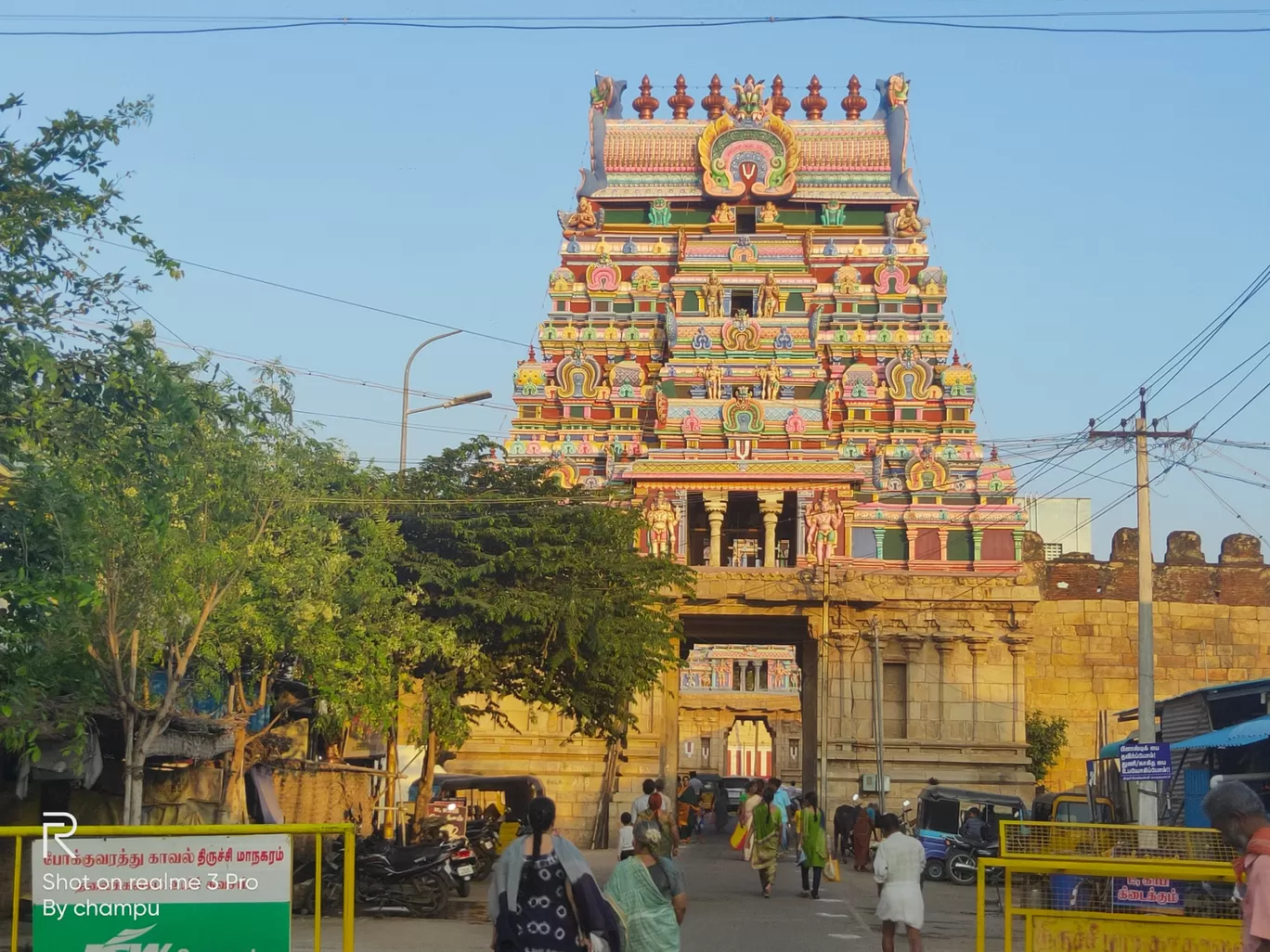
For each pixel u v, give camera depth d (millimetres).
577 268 72125
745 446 64125
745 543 66938
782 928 26828
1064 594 74062
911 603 62062
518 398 68500
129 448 20609
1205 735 30406
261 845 13484
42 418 19031
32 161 19250
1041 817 45031
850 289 70438
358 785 45875
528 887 12539
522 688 41281
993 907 32688
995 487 64875
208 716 29891
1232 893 16062
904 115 74250
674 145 74500
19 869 13297
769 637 65625
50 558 19688
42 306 19422
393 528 33969
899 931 27031
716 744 100625
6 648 20938
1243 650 73125
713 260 70688
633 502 63062
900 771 60969
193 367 24000
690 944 23984
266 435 27141
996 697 61750
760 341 67812
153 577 23906
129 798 24297
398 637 33500
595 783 60875
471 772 61094
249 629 28547
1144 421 34844
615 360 70188
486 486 42688
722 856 51312
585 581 40906
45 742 25109
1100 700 73125
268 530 28312
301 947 23297
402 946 23500
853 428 67312
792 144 72688
